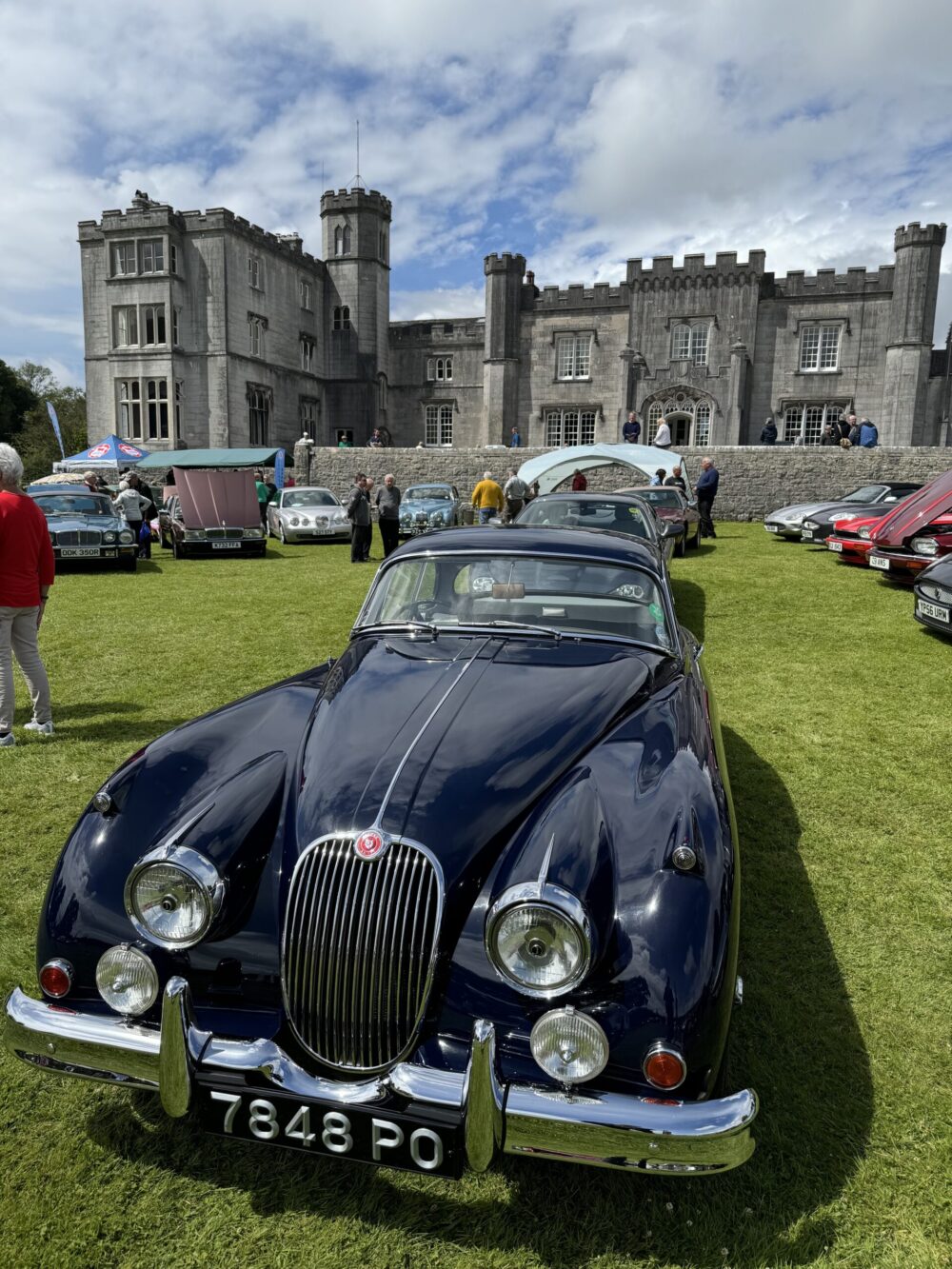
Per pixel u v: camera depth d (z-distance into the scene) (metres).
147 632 8.73
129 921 2.24
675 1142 1.84
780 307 37.38
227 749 2.68
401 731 2.57
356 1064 2.13
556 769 2.47
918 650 7.75
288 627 8.97
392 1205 2.19
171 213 34.00
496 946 1.96
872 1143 2.34
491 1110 1.91
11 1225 2.11
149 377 35.00
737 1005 2.91
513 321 39.94
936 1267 1.98
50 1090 2.58
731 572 12.57
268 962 2.21
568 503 9.09
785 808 4.45
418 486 22.52
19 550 5.14
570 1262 2.02
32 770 4.90
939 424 36.88
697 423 37.94
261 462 30.45
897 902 3.57
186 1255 2.05
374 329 42.88
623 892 2.06
